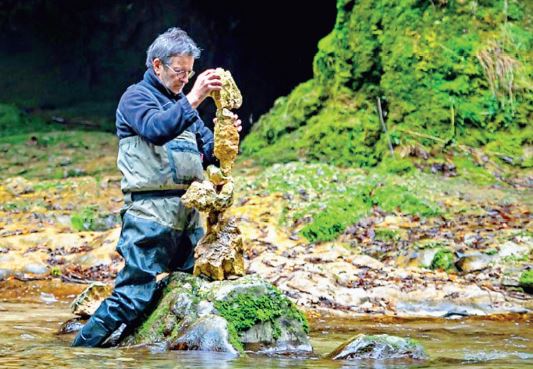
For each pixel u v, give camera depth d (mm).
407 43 13320
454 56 13133
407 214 10141
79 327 5449
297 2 21609
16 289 8195
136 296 4715
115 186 12625
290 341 4699
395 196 10445
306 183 10906
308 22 22094
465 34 13352
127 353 4426
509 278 8094
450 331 6113
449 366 4211
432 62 13164
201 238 5004
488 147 12688
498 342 5434
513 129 12836
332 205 10125
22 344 4836
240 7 21141
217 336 4516
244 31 21453
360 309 7309
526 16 13711
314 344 5176
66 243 9734
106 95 20750
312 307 7344
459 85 12977
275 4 21438
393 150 12641
